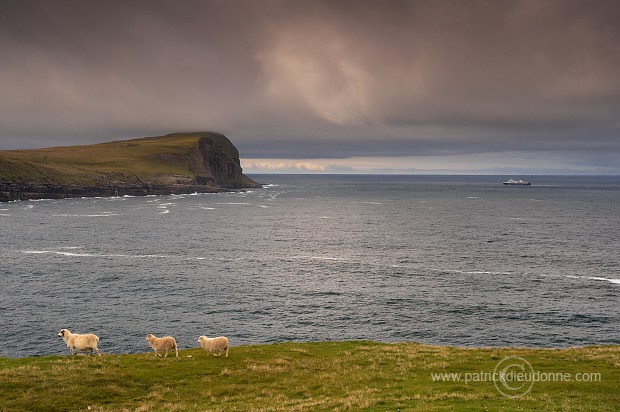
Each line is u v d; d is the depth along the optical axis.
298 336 66.00
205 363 34.59
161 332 66.94
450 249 137.12
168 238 154.00
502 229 182.62
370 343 43.06
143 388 29.78
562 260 119.25
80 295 85.00
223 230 175.62
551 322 71.75
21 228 170.62
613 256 124.50
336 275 103.50
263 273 104.94
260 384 30.55
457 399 25.61
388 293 88.38
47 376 30.59
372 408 24.47
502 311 77.19
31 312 74.94
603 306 79.75
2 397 27.45
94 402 27.58
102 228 174.25
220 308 78.50
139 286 91.88
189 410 26.08
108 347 61.19
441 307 79.38
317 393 28.53
